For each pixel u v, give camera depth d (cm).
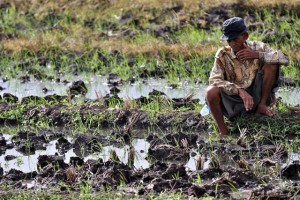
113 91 2466
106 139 2044
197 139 1980
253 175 1716
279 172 1756
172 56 2689
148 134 2081
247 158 1858
